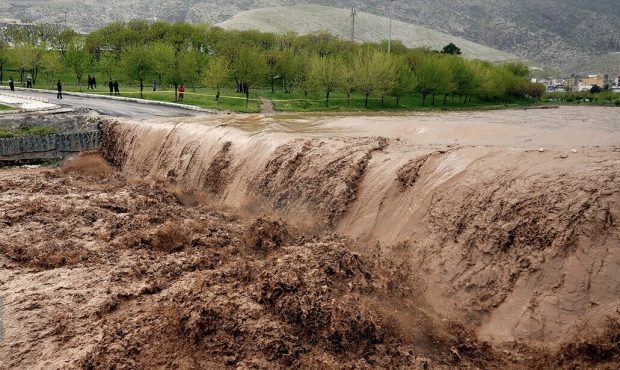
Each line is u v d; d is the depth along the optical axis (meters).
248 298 12.50
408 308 12.66
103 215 20.30
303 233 17.67
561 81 179.00
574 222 11.98
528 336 11.20
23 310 13.52
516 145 19.95
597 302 10.86
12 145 30.12
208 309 11.74
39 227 18.88
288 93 62.84
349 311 11.45
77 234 18.42
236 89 60.91
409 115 42.00
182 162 26.28
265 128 27.67
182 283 14.09
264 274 13.09
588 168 13.34
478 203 14.15
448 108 59.00
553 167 14.02
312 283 12.44
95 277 15.20
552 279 11.66
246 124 29.53
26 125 32.34
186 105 43.28
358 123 29.52
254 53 52.12
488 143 20.89
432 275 13.75
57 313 13.34
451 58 63.47
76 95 48.00
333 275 13.15
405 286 13.66
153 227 19.22
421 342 11.47
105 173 29.62
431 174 16.20
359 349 10.97
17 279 15.24
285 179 20.67
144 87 60.84
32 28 99.81
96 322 12.82
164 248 17.39
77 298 14.02
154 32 79.00
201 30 84.25
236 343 11.09
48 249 16.94
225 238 17.83
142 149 29.34
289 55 64.50
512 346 11.16
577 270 11.41
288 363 10.62
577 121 36.56
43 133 31.95
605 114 47.38
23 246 17.09
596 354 10.08
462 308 12.65
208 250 16.80
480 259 13.20
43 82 63.31
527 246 12.48
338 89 54.88
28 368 11.37
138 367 10.78
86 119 33.50
